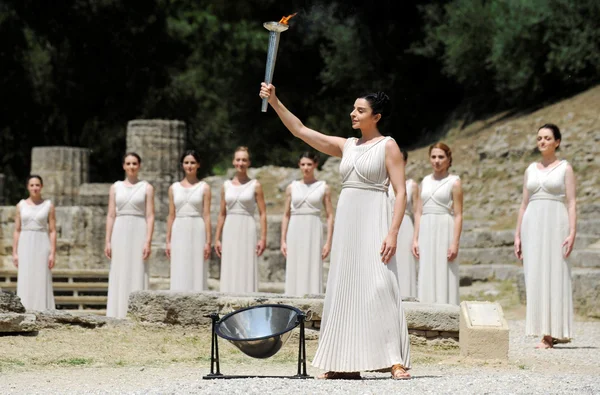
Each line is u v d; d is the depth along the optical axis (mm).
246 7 55469
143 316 16969
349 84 52188
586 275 22375
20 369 13172
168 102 55500
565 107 39281
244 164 20172
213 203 37219
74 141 55281
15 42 53094
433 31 47469
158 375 12734
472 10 44250
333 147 12258
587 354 16188
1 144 54219
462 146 41312
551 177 17000
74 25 53656
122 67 54812
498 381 11266
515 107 43719
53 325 16406
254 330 11719
